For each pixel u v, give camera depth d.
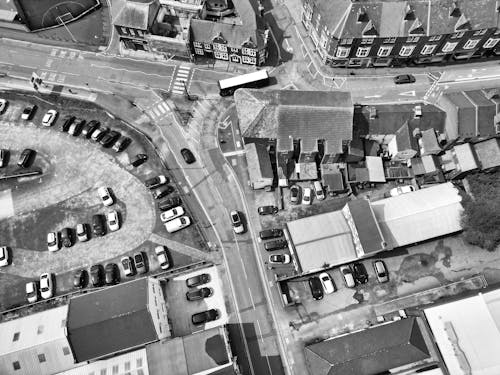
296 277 80.62
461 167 84.12
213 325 77.62
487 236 78.62
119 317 67.88
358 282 80.44
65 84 98.81
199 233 84.19
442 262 81.94
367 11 88.25
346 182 87.31
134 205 87.06
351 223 78.69
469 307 69.31
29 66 100.94
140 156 90.38
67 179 90.00
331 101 81.94
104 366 68.94
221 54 99.06
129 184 88.88
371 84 98.25
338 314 78.38
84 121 94.75
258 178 84.19
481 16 89.12
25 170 90.62
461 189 87.00
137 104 96.38
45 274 81.19
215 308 78.75
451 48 95.00
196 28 95.06
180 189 88.19
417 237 80.06
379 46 93.06
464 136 83.94
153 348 68.50
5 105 96.81
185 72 99.81
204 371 65.75
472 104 84.25
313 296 79.00
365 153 89.38
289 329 77.31
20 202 88.12
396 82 97.69
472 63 100.31
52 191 89.00
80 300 70.88
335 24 89.75
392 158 89.75
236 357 73.38
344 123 81.94
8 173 90.44
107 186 88.88
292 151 84.00
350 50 94.06
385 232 80.06
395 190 86.69
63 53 102.25
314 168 88.00
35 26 104.31
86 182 89.50
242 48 95.12
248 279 80.81
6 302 80.44
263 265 81.88
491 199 80.56
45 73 100.12
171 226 83.88
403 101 96.44
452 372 66.25
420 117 86.75
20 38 104.25
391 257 82.38
